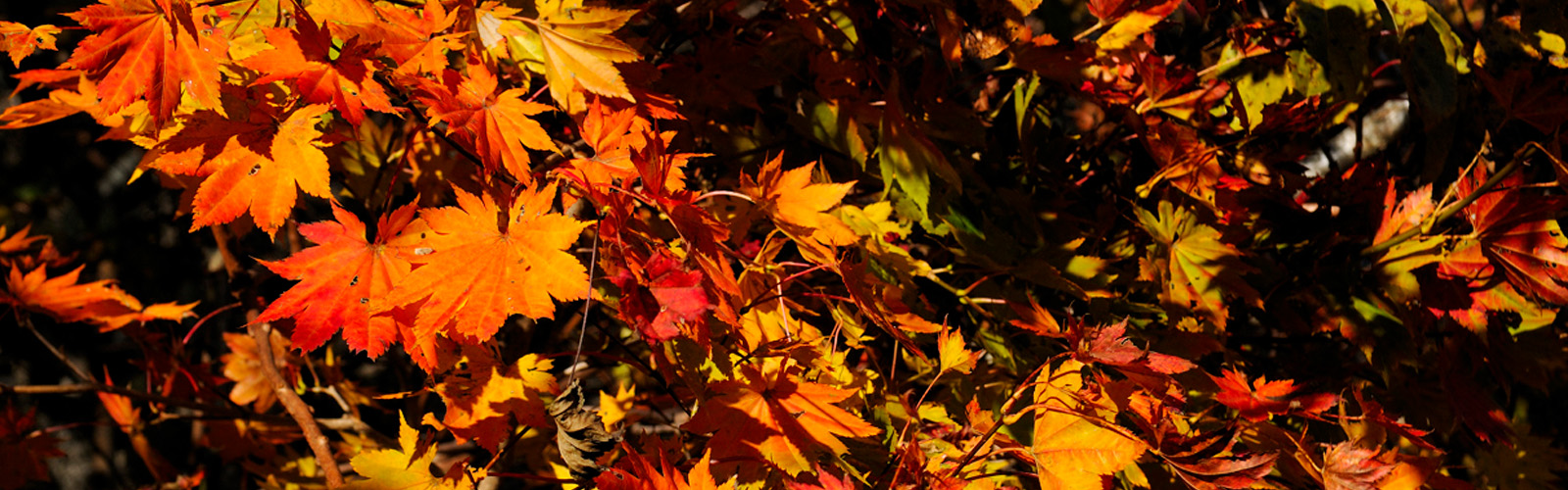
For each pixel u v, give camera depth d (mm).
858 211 1249
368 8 1066
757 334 1203
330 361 1610
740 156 1335
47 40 1054
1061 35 1338
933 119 1299
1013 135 1400
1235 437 1154
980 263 1275
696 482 1076
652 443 1153
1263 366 1383
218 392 1530
